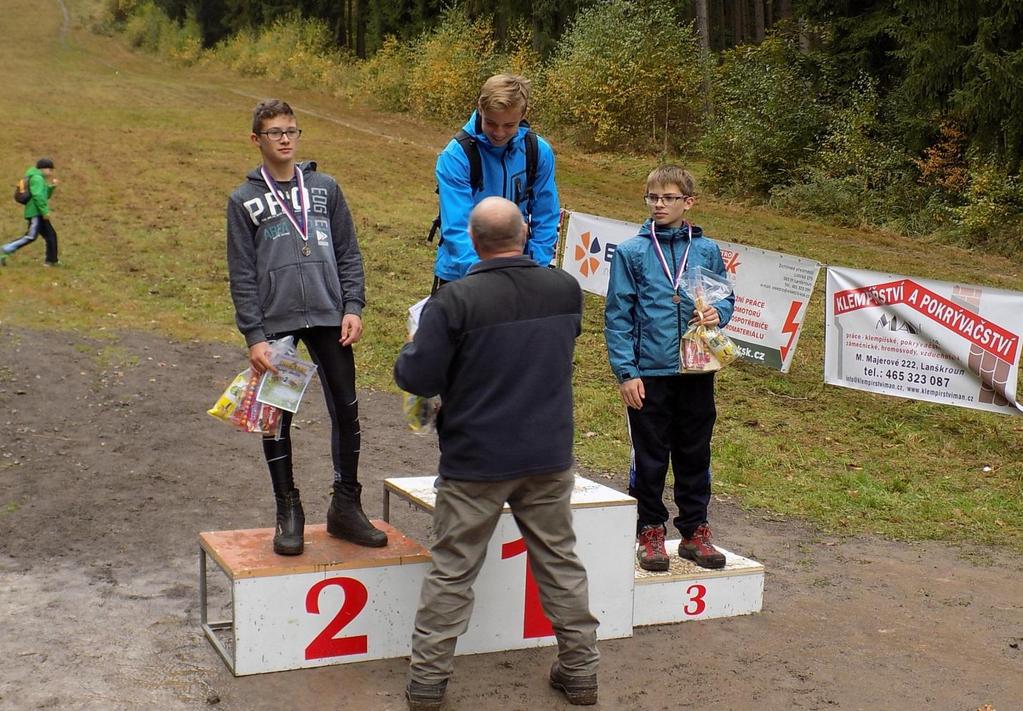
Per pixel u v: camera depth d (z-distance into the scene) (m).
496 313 3.47
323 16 50.25
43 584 4.80
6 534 5.52
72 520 5.80
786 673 4.10
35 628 4.25
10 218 15.73
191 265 13.81
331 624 3.96
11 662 3.91
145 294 12.32
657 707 3.76
